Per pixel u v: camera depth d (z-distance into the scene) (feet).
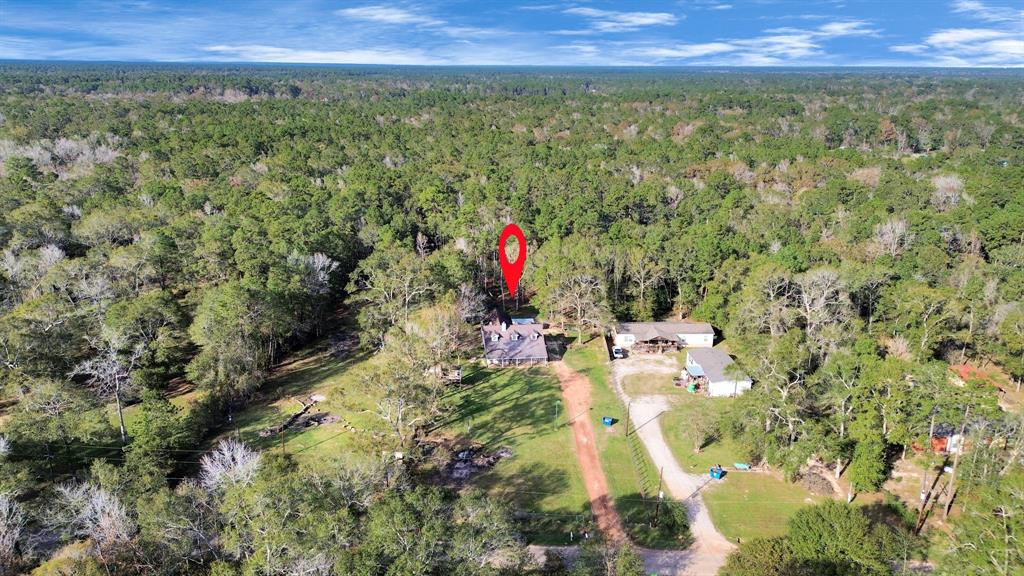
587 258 285.64
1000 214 320.70
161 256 279.28
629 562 120.98
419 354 202.59
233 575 110.63
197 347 245.24
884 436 174.50
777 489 178.09
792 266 276.62
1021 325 219.61
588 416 219.41
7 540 126.93
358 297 278.26
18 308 226.79
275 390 234.99
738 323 255.09
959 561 117.08
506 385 243.60
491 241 336.90
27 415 163.73
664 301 311.06
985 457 154.40
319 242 311.06
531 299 318.86
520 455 195.42
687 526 162.09
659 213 402.72
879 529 131.64
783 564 121.49
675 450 198.08
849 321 236.63
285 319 244.01
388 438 168.86
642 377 249.96
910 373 168.14
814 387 185.26
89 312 232.32
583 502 172.45
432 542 109.40
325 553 109.81
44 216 311.68
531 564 129.18
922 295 238.68
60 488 138.62
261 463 146.20
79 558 120.16
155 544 121.70
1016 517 111.75
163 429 174.70
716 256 296.30
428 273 276.21
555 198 399.65
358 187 402.72
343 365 257.34
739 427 188.55
